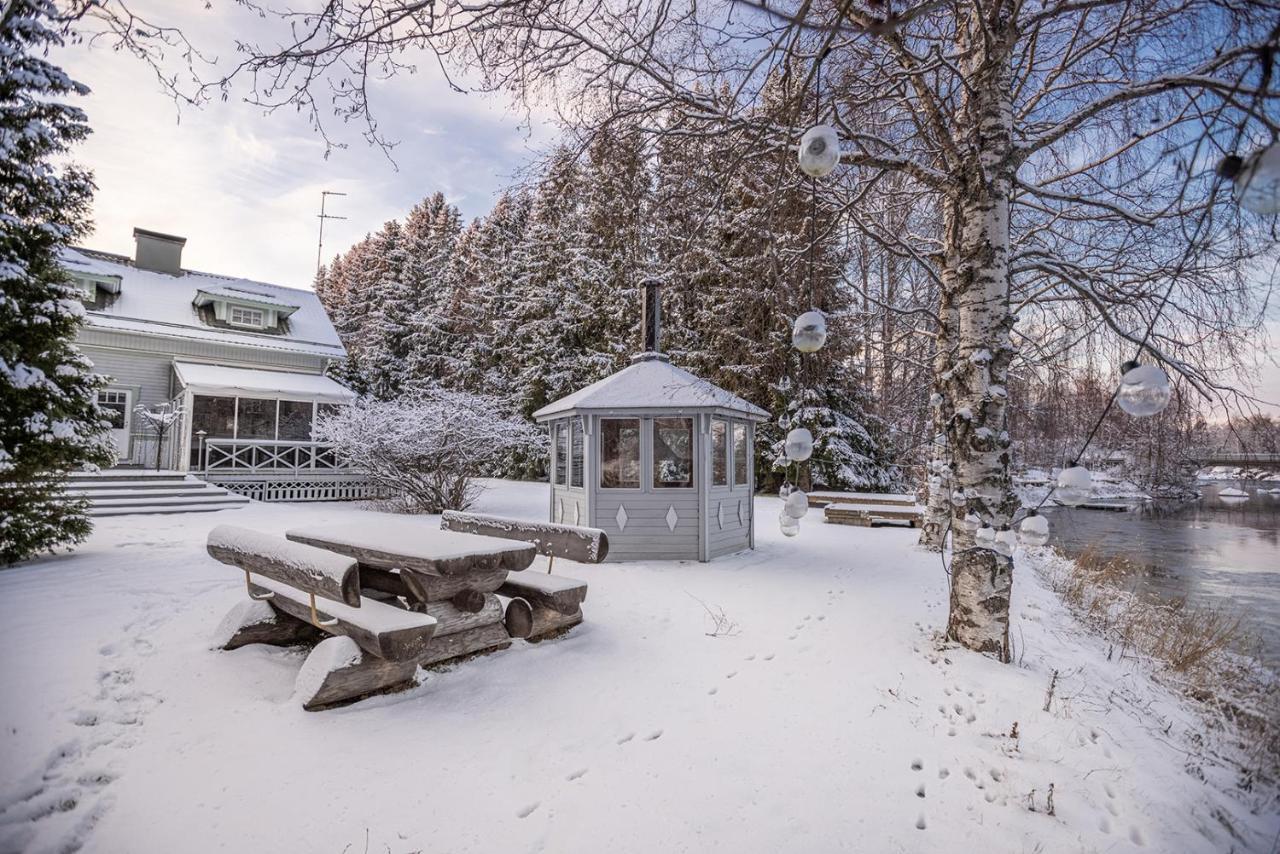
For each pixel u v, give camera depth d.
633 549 8.77
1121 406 1.63
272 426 19.31
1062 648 5.26
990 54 4.34
